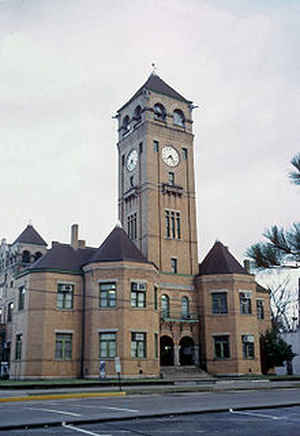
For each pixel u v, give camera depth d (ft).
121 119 207.41
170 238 180.96
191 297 177.99
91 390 107.96
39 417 54.03
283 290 250.37
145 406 67.00
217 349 169.89
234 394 93.45
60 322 151.84
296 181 69.46
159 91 196.34
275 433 42.27
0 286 206.59
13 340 158.71
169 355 170.91
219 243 187.62
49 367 146.20
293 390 106.32
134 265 155.12
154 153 187.73
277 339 187.42
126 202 193.47
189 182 193.36
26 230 208.95
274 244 69.72
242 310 173.68
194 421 50.26
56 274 155.53
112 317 149.59
